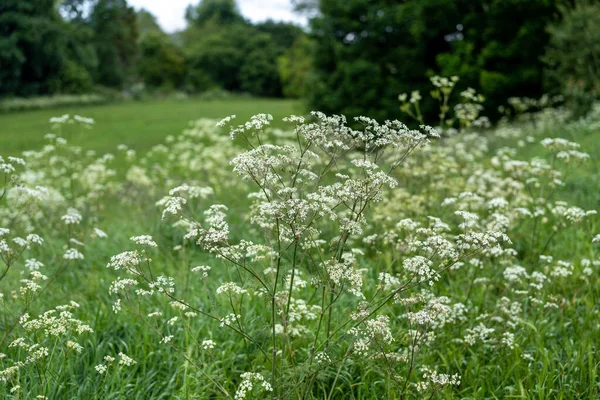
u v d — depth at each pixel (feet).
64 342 15.58
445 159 27.12
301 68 260.42
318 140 13.04
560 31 58.49
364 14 88.33
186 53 318.86
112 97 222.89
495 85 72.33
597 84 56.08
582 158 22.44
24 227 26.81
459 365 15.60
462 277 20.66
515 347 15.90
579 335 17.20
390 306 18.57
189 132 41.06
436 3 76.54
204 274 13.03
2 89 193.98
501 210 21.53
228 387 15.17
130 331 17.24
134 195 31.73
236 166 12.44
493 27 75.00
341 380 15.51
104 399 14.20
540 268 20.74
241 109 180.65
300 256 14.98
